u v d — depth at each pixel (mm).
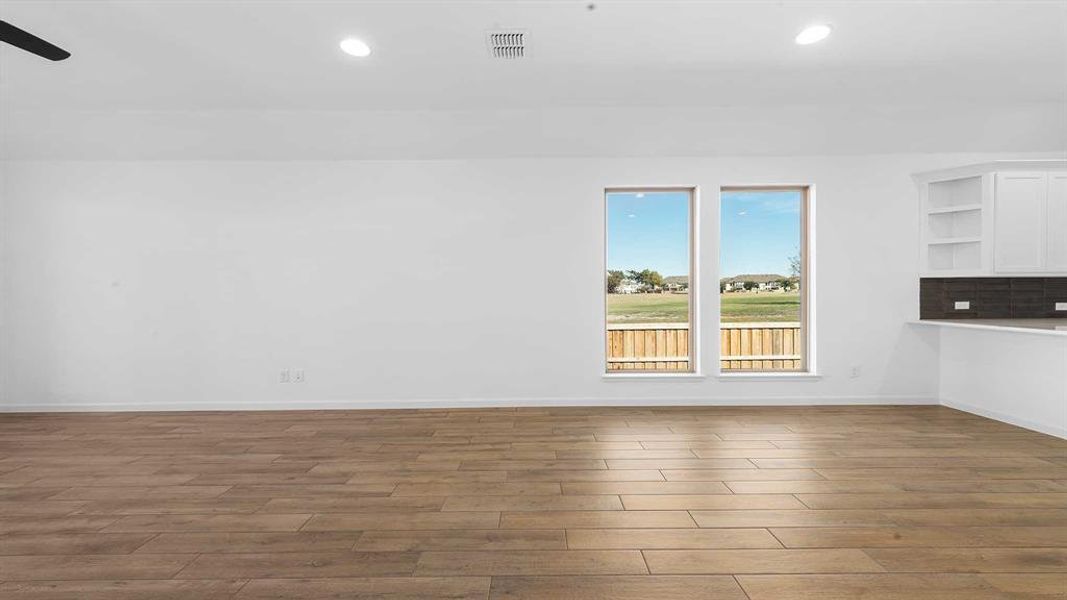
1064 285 5379
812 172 5520
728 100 4875
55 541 2609
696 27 3656
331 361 5633
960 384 5301
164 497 3172
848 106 5008
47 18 3508
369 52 3971
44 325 5582
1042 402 4457
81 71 4277
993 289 5406
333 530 2715
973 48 3959
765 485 3289
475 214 5621
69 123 5129
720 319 5762
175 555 2465
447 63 4152
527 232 5613
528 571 2303
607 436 4445
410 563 2377
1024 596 2086
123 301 5586
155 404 5582
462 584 2203
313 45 3873
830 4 3400
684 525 2734
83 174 5559
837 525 2721
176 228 5586
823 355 5551
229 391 5609
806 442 4219
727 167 5535
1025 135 5223
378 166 5605
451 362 5641
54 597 2133
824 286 5539
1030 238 4988
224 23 3584
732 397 5562
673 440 4309
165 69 4242
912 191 5488
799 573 2266
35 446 4266
